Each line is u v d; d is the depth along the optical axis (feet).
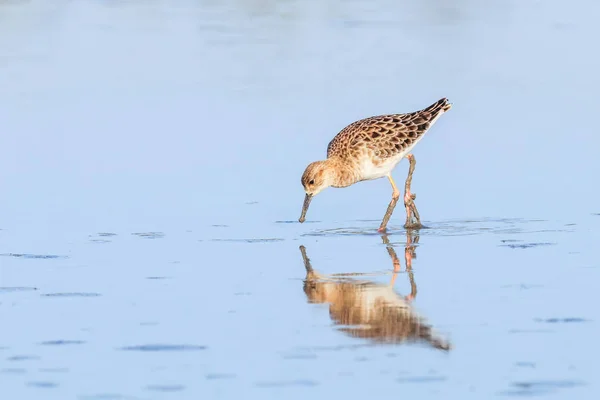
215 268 43.73
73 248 46.83
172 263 44.47
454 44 87.81
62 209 53.31
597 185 56.44
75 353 33.50
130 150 63.16
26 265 44.09
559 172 58.70
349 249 47.14
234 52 86.12
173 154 62.49
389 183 59.62
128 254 45.96
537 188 56.44
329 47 87.56
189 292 40.09
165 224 51.21
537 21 95.91
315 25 96.32
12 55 85.05
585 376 31.14
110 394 30.35
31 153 62.49
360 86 75.05
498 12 100.78
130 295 39.75
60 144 64.13
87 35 92.27
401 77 77.51
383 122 53.98
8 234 49.11
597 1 104.12
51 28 95.09
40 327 35.94
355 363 32.55
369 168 53.42
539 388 30.42
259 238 49.19
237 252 46.55
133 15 101.35
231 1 108.06
